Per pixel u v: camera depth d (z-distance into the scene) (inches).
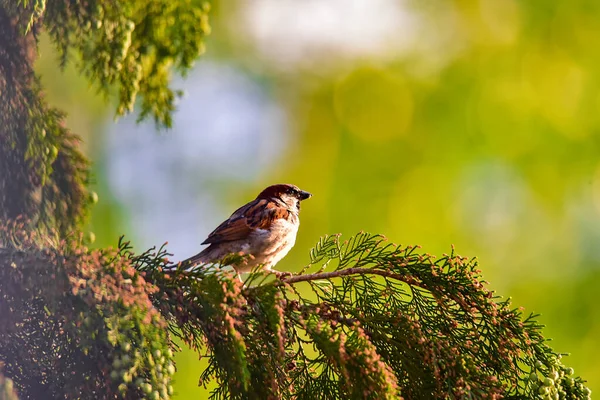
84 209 249.6
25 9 224.8
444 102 610.2
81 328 183.0
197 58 313.9
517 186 584.4
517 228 577.3
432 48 637.9
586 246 569.6
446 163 590.6
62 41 264.7
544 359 225.5
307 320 212.8
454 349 210.4
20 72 225.9
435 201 581.3
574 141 586.6
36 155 223.1
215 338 203.6
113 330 180.9
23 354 200.8
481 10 633.0
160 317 189.6
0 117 221.5
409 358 218.8
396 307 235.6
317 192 607.5
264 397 203.8
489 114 596.4
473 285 233.0
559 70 604.7
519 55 614.2
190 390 447.8
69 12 261.1
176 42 307.1
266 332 209.2
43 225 237.1
